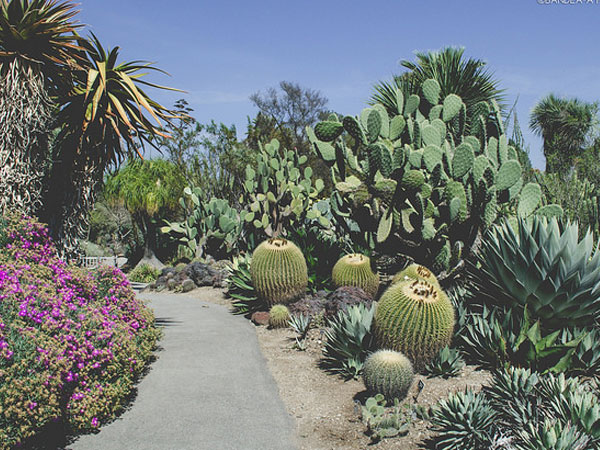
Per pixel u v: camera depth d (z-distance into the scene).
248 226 14.74
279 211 12.95
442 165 7.89
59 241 8.85
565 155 13.18
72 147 8.90
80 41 8.52
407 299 5.44
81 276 6.39
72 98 8.78
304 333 7.53
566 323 5.53
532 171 11.17
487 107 8.28
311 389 5.58
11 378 3.78
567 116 17.50
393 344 5.47
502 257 5.77
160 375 6.05
